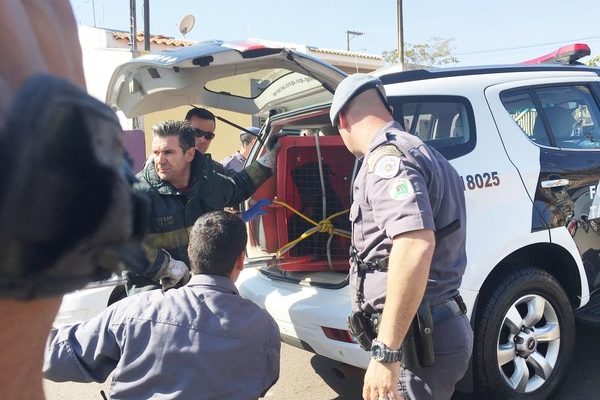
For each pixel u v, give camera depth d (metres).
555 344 3.14
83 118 0.49
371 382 1.76
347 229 3.12
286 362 3.91
